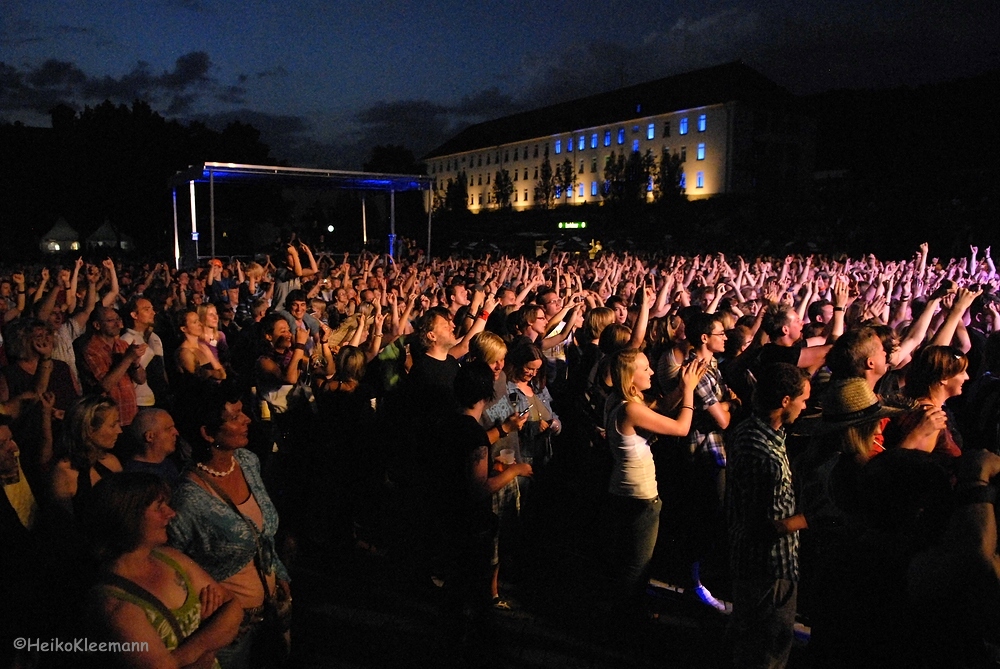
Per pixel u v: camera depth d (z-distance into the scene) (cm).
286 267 1091
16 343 418
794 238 4438
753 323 587
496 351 445
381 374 574
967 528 247
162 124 4875
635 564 392
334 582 482
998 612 246
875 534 269
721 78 7575
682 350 487
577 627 425
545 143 9350
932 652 252
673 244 4797
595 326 584
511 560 479
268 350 528
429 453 380
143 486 226
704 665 386
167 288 837
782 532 316
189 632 237
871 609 263
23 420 371
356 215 3350
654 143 7894
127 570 227
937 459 296
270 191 4462
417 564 506
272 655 318
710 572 504
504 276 1168
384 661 387
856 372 373
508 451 448
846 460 291
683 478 464
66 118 5034
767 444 323
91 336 530
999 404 409
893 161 6638
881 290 933
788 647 328
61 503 306
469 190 10862
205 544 288
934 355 343
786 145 7369
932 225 3784
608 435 399
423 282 1248
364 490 546
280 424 491
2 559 289
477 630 365
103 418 317
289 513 488
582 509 590
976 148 6625
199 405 304
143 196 4775
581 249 3650
